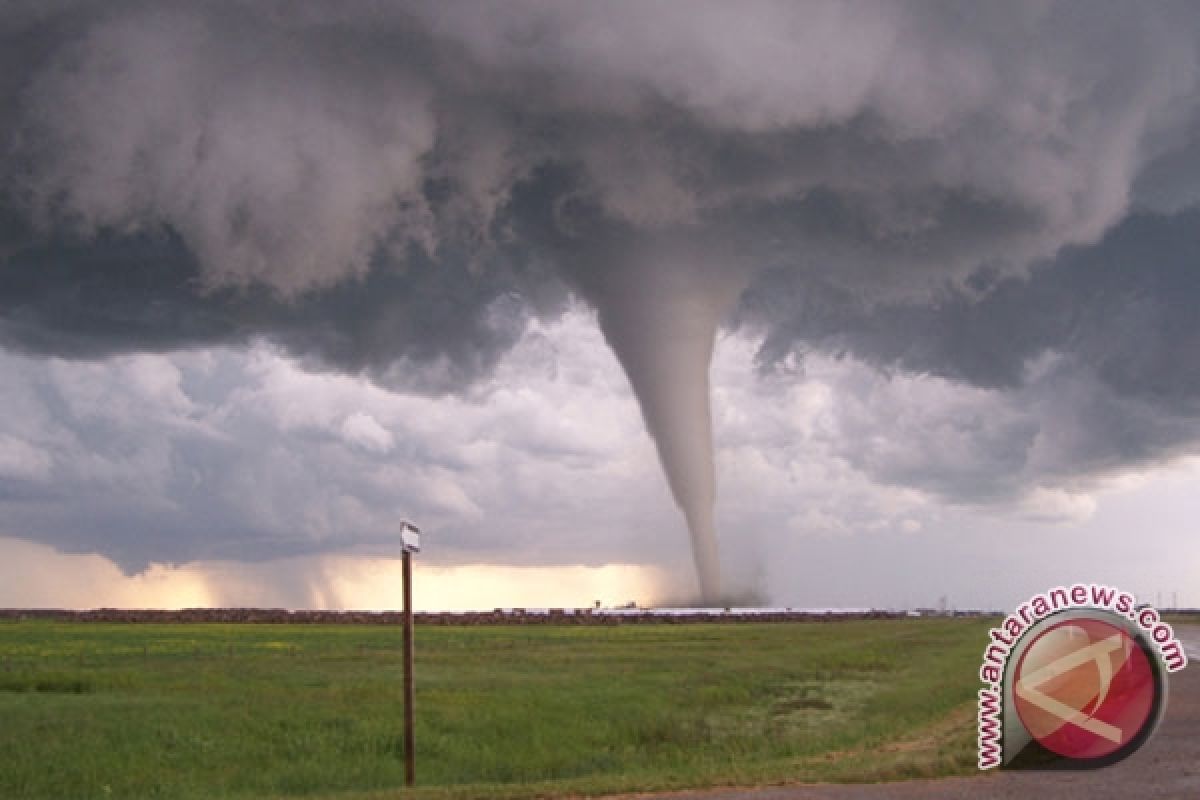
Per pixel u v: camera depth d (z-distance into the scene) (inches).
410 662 611.8
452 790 566.6
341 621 4493.1
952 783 524.7
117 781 702.5
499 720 927.7
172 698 1079.6
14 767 724.0
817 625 3809.1
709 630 3189.0
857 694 1186.6
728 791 529.7
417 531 622.8
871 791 507.8
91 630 3184.1
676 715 987.9
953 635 2529.5
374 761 779.4
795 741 829.8
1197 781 505.4
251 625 3846.0
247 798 653.9
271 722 898.1
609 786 561.0
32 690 1189.1
